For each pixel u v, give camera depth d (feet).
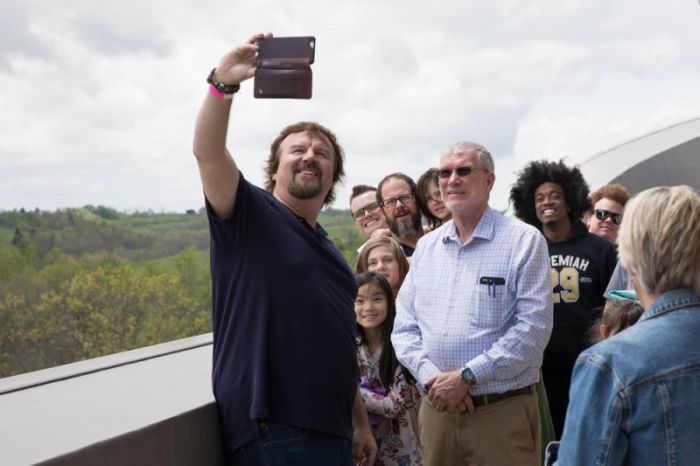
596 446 5.58
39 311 68.49
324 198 9.50
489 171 11.36
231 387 8.03
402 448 11.35
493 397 10.62
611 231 17.71
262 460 7.88
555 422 13.60
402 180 15.98
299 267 8.13
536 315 10.60
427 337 11.22
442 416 10.97
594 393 5.66
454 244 11.44
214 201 7.96
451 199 11.27
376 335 11.71
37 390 8.64
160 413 7.70
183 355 10.89
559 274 13.82
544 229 14.38
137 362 10.40
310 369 8.02
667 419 5.46
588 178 46.19
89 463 6.63
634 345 5.65
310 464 7.95
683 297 5.74
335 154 9.52
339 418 8.24
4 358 68.13
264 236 8.10
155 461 7.37
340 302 8.46
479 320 10.87
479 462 10.64
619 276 12.73
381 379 11.42
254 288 8.02
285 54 7.63
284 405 7.90
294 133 9.19
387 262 13.57
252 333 8.00
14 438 6.82
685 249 5.66
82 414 7.63
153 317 70.49
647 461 5.50
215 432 8.31
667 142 46.75
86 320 68.95
